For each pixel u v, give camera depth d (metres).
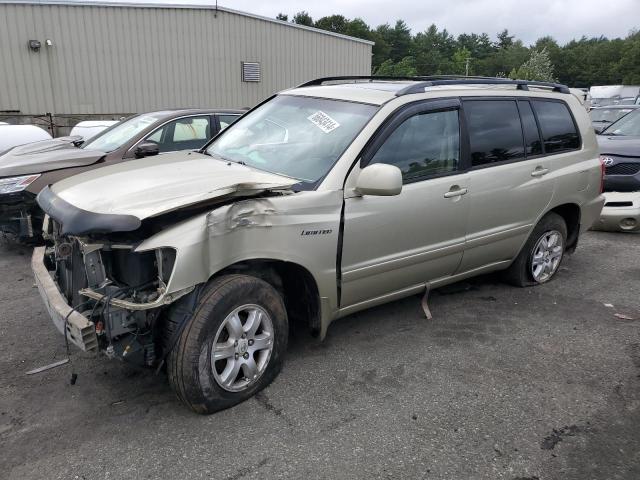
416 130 4.05
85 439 2.97
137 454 2.86
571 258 6.66
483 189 4.47
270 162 3.93
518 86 5.02
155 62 21.91
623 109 14.44
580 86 121.38
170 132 6.93
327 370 3.75
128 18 21.06
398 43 124.25
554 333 4.46
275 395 3.43
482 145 4.53
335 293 3.71
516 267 5.31
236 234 3.11
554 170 5.17
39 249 3.87
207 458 2.84
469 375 3.75
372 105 3.97
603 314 4.89
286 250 3.35
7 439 2.96
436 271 4.40
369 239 3.76
